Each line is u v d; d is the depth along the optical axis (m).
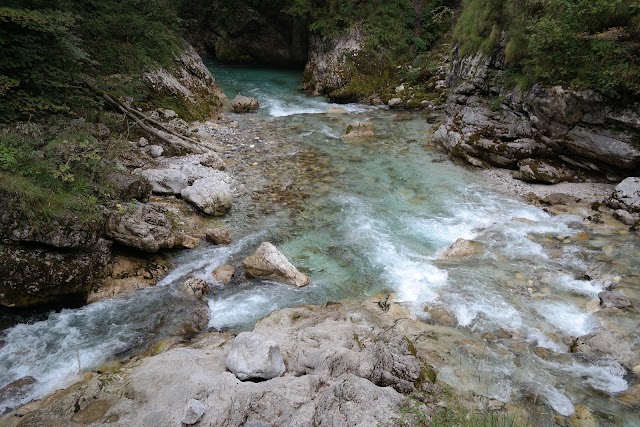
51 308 7.61
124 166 11.19
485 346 6.86
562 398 5.91
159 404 5.15
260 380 5.59
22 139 8.82
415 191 12.35
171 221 9.98
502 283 8.48
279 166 13.76
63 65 12.17
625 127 11.23
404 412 4.98
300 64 30.19
